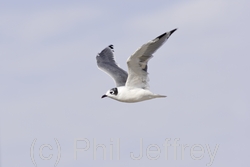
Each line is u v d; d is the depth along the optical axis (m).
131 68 14.38
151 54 14.12
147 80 14.73
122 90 14.78
